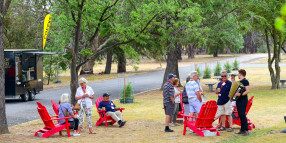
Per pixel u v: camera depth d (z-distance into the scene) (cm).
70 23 1445
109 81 3584
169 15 1938
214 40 2347
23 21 2917
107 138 952
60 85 3388
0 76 1026
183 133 974
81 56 1535
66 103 1005
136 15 1541
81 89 1023
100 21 1454
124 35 1547
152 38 2750
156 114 1499
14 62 1995
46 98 2314
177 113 1172
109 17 1503
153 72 4853
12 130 1117
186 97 1112
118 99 2172
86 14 1418
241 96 928
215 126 1103
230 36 2459
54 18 1523
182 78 3822
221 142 841
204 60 7550
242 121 936
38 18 1936
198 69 3847
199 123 954
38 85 2319
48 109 1739
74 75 1405
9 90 1994
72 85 1391
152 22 1769
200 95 988
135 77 4041
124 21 1642
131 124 1219
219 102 999
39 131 1009
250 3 2164
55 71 3734
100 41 3928
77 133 1004
